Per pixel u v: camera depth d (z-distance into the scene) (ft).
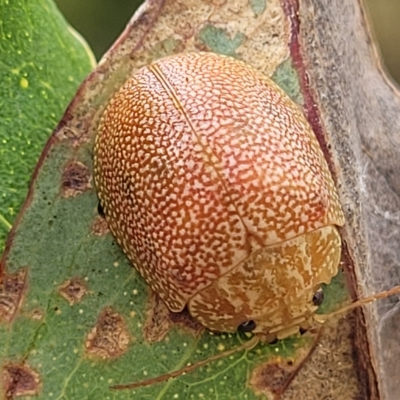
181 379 0.16
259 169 0.15
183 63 0.16
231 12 0.17
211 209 0.15
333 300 0.16
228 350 0.16
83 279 0.16
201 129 0.15
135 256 0.16
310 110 0.16
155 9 0.16
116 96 0.16
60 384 0.16
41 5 0.17
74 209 0.16
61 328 0.16
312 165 0.15
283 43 0.16
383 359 0.17
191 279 0.15
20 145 0.16
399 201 0.18
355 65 0.18
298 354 0.16
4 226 0.16
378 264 0.17
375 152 0.17
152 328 0.16
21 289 0.16
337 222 0.15
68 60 0.17
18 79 0.17
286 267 0.15
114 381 0.16
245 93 0.15
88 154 0.16
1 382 0.16
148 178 0.15
